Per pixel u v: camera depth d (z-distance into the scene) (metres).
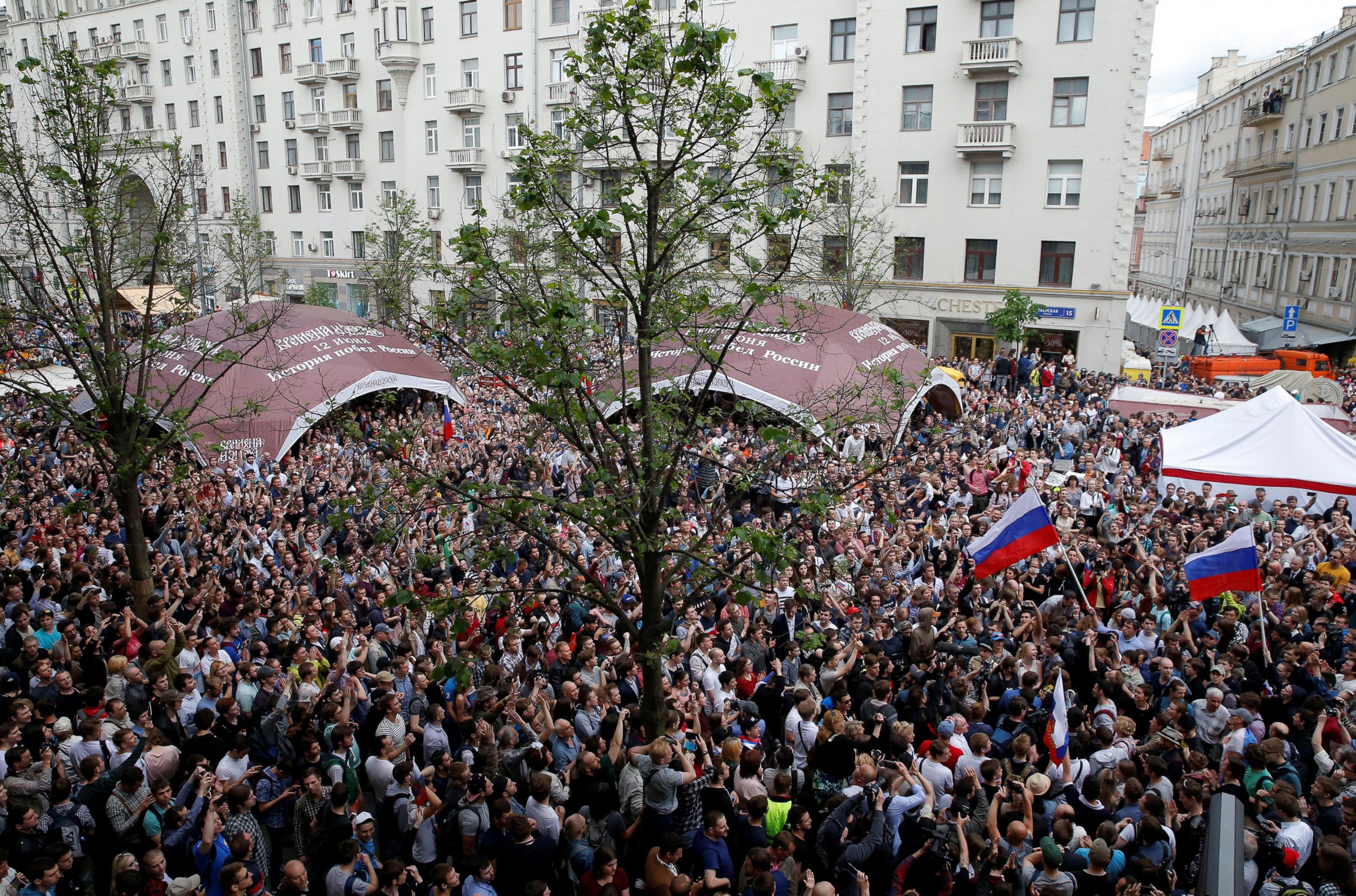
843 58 37.78
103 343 11.58
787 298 15.56
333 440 21.20
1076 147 34.28
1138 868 6.58
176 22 55.94
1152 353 43.25
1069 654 10.65
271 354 22.86
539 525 8.00
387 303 11.86
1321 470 17.28
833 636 10.52
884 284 37.66
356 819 7.11
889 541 14.38
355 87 50.78
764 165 8.38
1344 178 39.69
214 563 13.14
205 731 8.29
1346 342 38.91
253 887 6.84
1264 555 14.38
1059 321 35.59
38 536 13.80
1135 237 94.19
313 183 53.62
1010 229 35.78
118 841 7.19
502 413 23.97
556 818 7.29
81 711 8.94
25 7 61.28
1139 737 9.88
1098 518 17.70
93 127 11.68
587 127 8.16
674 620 8.08
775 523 15.29
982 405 26.53
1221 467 17.94
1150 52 32.75
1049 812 7.93
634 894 7.20
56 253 13.72
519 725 8.70
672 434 8.09
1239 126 53.78
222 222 42.16
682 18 8.53
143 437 11.78
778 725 9.95
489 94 45.91
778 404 20.38
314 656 9.84
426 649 10.57
